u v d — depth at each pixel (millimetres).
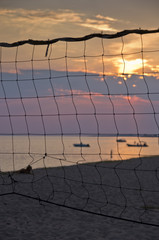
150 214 6309
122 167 16359
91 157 48719
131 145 101500
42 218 5844
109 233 4992
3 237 4660
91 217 5996
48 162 37125
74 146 106438
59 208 6672
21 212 6230
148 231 5105
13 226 5258
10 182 10219
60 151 75188
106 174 13312
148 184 10562
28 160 41188
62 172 13750
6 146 104000
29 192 8508
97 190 9078
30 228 5184
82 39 5113
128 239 4703
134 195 8375
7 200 7254
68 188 9320
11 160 41250
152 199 7852
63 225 5418
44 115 5758
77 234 4918
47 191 8750
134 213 6395
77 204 7219
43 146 105875
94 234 4930
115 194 8516
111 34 4922
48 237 4727
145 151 70562
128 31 4801
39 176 12117
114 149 84188
